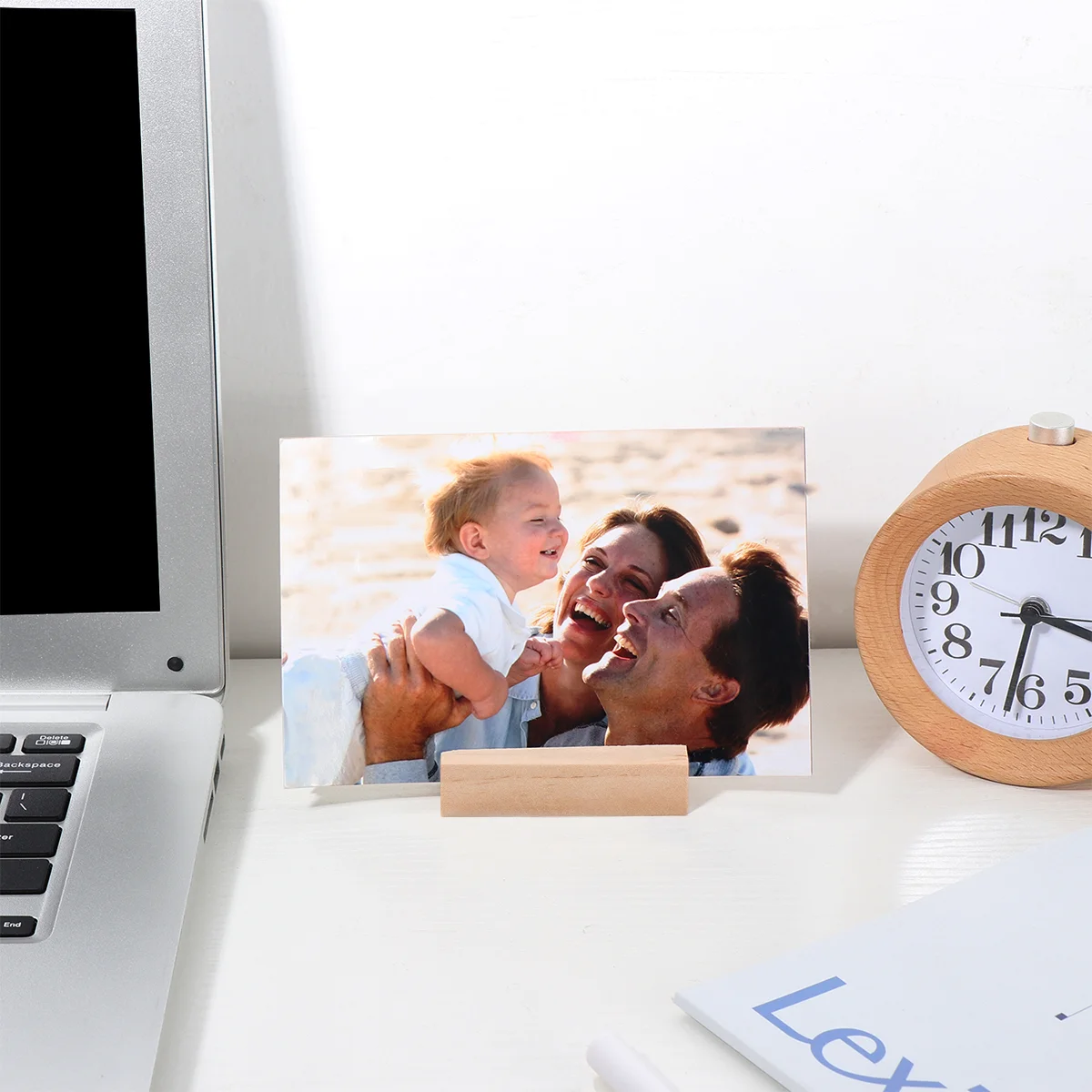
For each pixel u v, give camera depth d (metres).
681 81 0.53
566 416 0.58
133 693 0.48
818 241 0.56
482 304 0.56
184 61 0.45
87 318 0.46
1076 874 0.40
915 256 0.56
